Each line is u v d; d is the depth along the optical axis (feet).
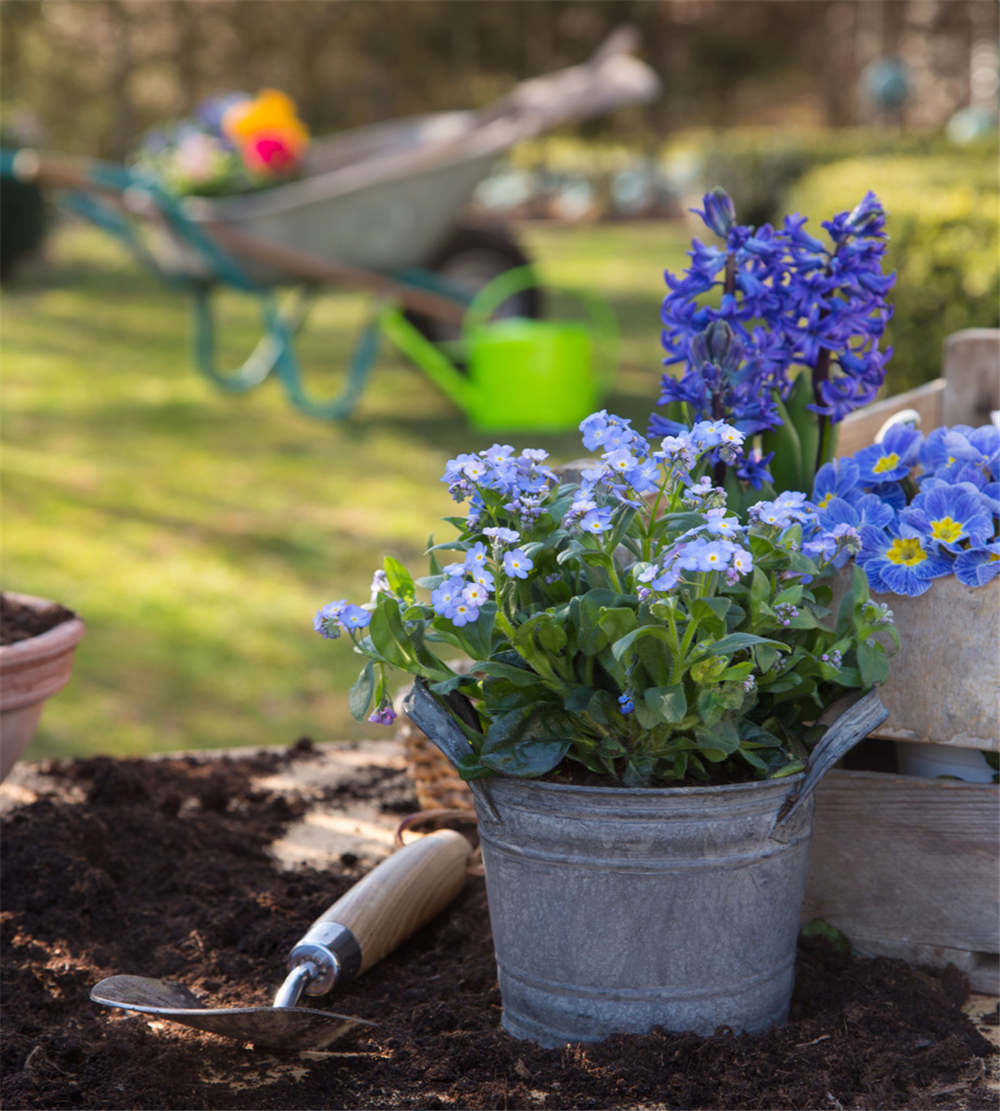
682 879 3.68
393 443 19.13
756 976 3.85
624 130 67.77
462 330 21.08
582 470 4.44
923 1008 4.10
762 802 3.67
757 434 4.68
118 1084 3.80
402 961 4.65
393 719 3.92
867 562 4.25
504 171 69.51
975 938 4.34
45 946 4.73
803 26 65.82
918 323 12.55
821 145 30.94
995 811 4.26
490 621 3.60
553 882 3.76
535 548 3.61
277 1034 3.84
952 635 4.18
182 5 61.62
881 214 4.31
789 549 3.74
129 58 61.52
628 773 3.76
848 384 4.46
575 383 19.58
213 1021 3.72
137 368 25.11
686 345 4.36
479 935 4.78
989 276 11.84
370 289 19.20
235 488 16.83
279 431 20.02
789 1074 3.72
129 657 11.49
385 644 3.75
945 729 4.23
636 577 3.53
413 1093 3.80
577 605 3.63
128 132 61.62
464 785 5.64
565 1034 3.90
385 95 65.16
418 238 19.24
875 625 3.87
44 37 61.82
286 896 5.10
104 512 15.79
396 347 27.22
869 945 4.49
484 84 67.72
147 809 5.92
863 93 52.90
